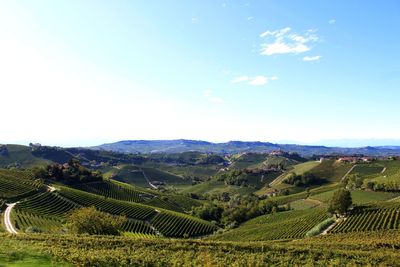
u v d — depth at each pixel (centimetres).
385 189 14225
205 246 3666
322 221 9588
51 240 3512
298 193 18088
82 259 2605
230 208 15425
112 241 3622
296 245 4431
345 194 9406
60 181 15350
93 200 11994
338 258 3462
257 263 3112
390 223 7975
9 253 2427
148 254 3156
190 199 18262
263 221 12688
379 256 3675
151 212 12494
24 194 11012
